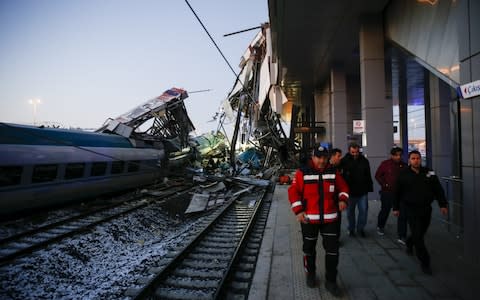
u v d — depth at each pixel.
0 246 6.74
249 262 5.40
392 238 6.08
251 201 12.77
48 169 9.74
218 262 5.55
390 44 10.96
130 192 15.12
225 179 18.19
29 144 9.30
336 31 12.69
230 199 13.10
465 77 4.55
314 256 3.99
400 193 4.58
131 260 6.23
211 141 32.66
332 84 17.22
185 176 21.14
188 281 4.72
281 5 10.36
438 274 4.26
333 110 17.05
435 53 7.82
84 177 11.30
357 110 19.97
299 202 3.87
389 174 6.09
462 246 5.43
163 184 18.00
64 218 9.51
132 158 14.24
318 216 3.80
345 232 6.59
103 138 13.14
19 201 8.88
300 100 29.45
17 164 8.67
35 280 5.27
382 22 10.95
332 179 3.84
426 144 18.91
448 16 7.17
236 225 8.52
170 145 19.75
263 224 8.30
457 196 6.53
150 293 4.32
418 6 8.49
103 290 4.69
